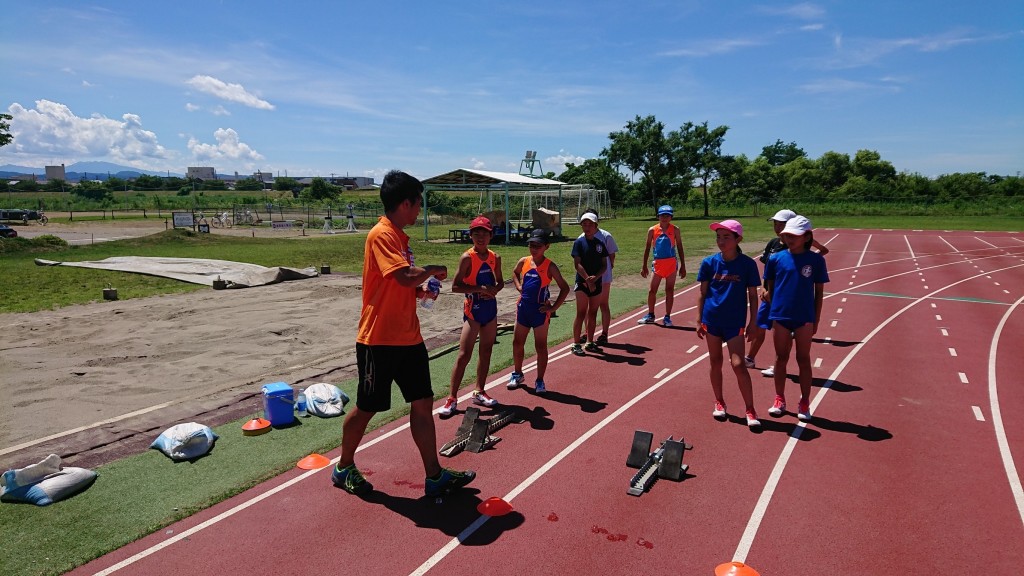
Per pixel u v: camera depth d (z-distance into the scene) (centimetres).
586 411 628
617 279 1639
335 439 553
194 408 633
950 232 3562
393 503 440
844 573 357
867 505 435
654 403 652
